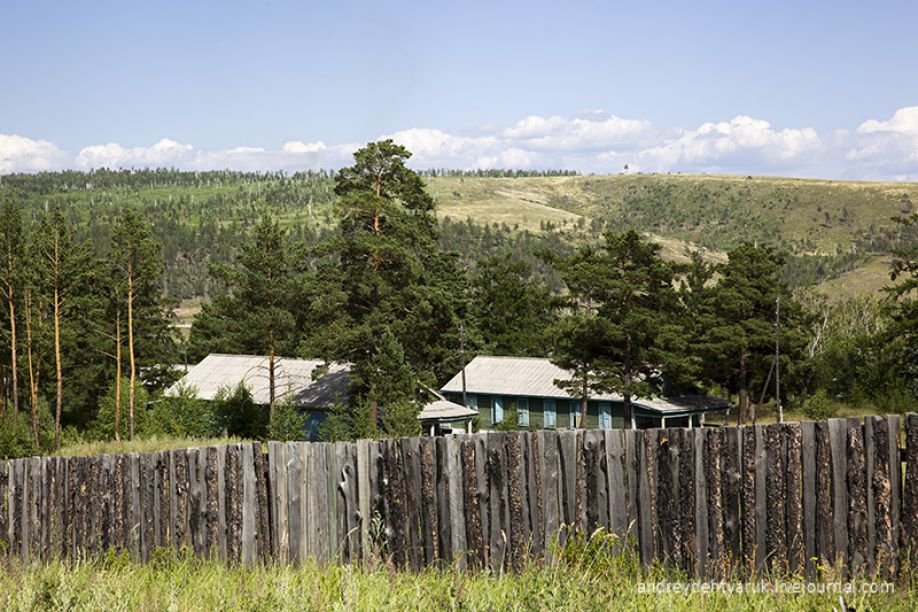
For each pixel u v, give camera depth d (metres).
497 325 82.50
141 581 8.78
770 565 8.23
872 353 62.59
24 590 7.12
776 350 57.38
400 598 6.67
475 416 55.66
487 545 9.30
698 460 8.55
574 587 6.30
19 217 57.34
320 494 10.31
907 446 7.81
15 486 12.90
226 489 10.90
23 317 60.78
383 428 47.41
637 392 49.97
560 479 9.08
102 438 53.44
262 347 75.94
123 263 53.47
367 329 46.66
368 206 47.59
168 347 78.94
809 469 8.15
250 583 7.45
